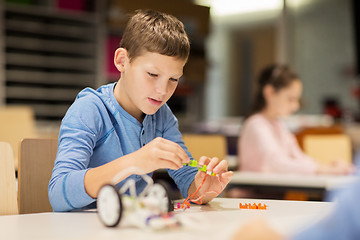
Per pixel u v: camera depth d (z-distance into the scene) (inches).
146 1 209.2
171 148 43.7
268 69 127.6
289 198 111.7
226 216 40.5
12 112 152.4
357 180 21.7
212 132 229.5
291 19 253.4
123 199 34.5
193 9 219.1
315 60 251.3
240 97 258.1
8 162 55.4
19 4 193.0
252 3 257.4
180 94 234.2
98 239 31.0
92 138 52.8
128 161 44.1
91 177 45.4
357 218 21.1
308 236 22.0
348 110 214.5
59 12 199.3
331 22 248.4
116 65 55.9
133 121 57.2
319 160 139.6
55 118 201.2
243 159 123.4
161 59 50.1
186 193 56.6
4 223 38.6
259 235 23.0
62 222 38.7
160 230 32.5
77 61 203.8
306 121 225.8
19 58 192.5
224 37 259.9
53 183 48.0
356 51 236.1
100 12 207.6
